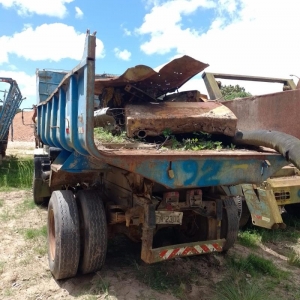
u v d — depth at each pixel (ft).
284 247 17.17
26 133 108.68
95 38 9.09
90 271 12.45
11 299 11.20
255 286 12.09
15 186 29.04
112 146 11.34
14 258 14.30
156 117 12.86
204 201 12.91
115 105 14.92
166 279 12.73
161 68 13.70
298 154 10.60
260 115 15.79
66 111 11.81
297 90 13.79
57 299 11.27
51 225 13.25
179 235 15.58
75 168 12.18
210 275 13.28
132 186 12.30
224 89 22.65
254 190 17.35
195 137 14.06
